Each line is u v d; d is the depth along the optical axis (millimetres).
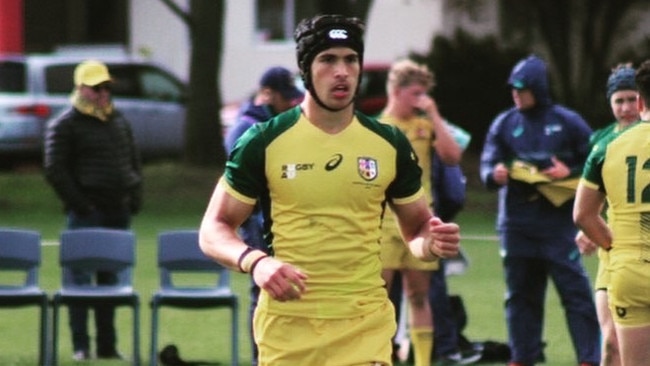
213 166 64625
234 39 91062
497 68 71125
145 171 63906
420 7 83000
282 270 15289
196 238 29188
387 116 27266
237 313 28172
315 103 16078
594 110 72375
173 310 36688
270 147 16125
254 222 24891
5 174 65438
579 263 26656
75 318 29719
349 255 16109
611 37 72938
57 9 95125
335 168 16047
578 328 26516
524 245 26734
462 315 29406
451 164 27281
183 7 92125
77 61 68000
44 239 49156
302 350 16078
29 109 66312
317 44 15969
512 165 26625
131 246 29453
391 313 16406
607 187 19688
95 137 29859
